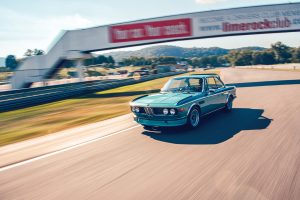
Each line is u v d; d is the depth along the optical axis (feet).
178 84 24.98
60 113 37.96
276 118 23.71
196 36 80.64
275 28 77.56
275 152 14.85
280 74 108.47
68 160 15.83
